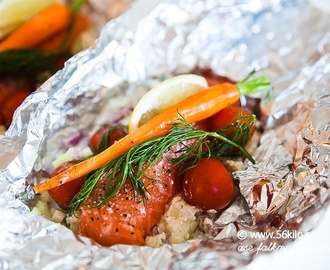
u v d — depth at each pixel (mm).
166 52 378
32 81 409
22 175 297
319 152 304
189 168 306
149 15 364
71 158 333
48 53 428
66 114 333
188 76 348
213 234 293
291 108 360
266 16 400
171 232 291
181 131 304
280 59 393
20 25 455
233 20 392
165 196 298
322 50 387
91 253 264
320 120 320
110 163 298
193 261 264
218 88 341
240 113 327
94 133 348
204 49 389
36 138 305
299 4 406
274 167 318
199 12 379
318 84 366
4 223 275
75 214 294
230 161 326
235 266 265
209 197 298
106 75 351
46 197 309
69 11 454
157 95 340
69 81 323
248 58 393
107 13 455
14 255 267
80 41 441
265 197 293
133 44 361
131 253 265
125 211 284
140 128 312
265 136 353
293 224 284
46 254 265
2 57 410
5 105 389
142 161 292
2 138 300
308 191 292
